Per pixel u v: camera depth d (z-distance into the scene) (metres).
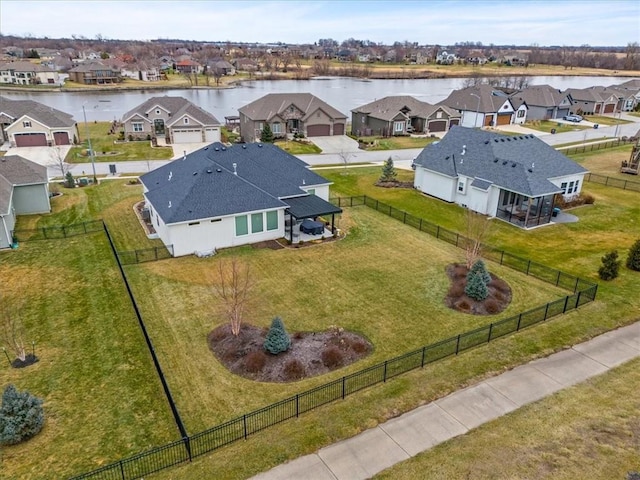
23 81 127.44
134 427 14.59
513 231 32.28
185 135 62.69
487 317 21.25
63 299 22.58
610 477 12.27
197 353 18.38
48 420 14.88
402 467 12.80
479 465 12.79
